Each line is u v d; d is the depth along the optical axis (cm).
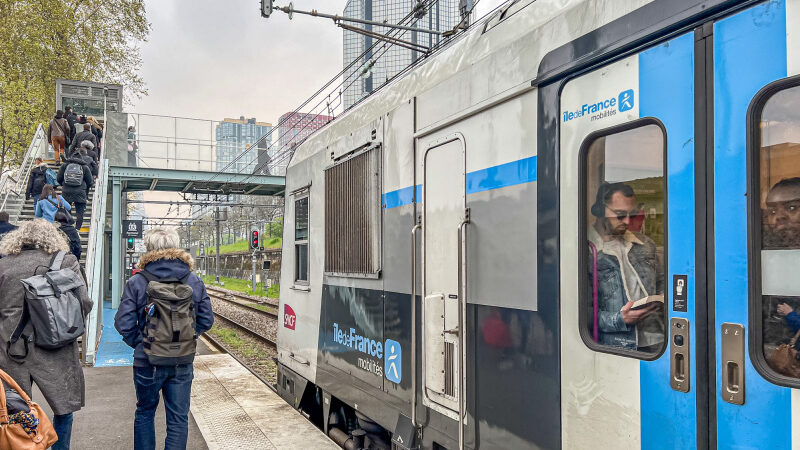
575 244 262
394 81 457
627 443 232
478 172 332
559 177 272
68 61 2344
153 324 374
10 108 2000
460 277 337
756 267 189
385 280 438
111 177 2011
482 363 324
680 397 210
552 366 273
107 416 611
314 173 600
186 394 394
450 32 732
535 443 282
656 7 226
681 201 213
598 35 254
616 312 243
